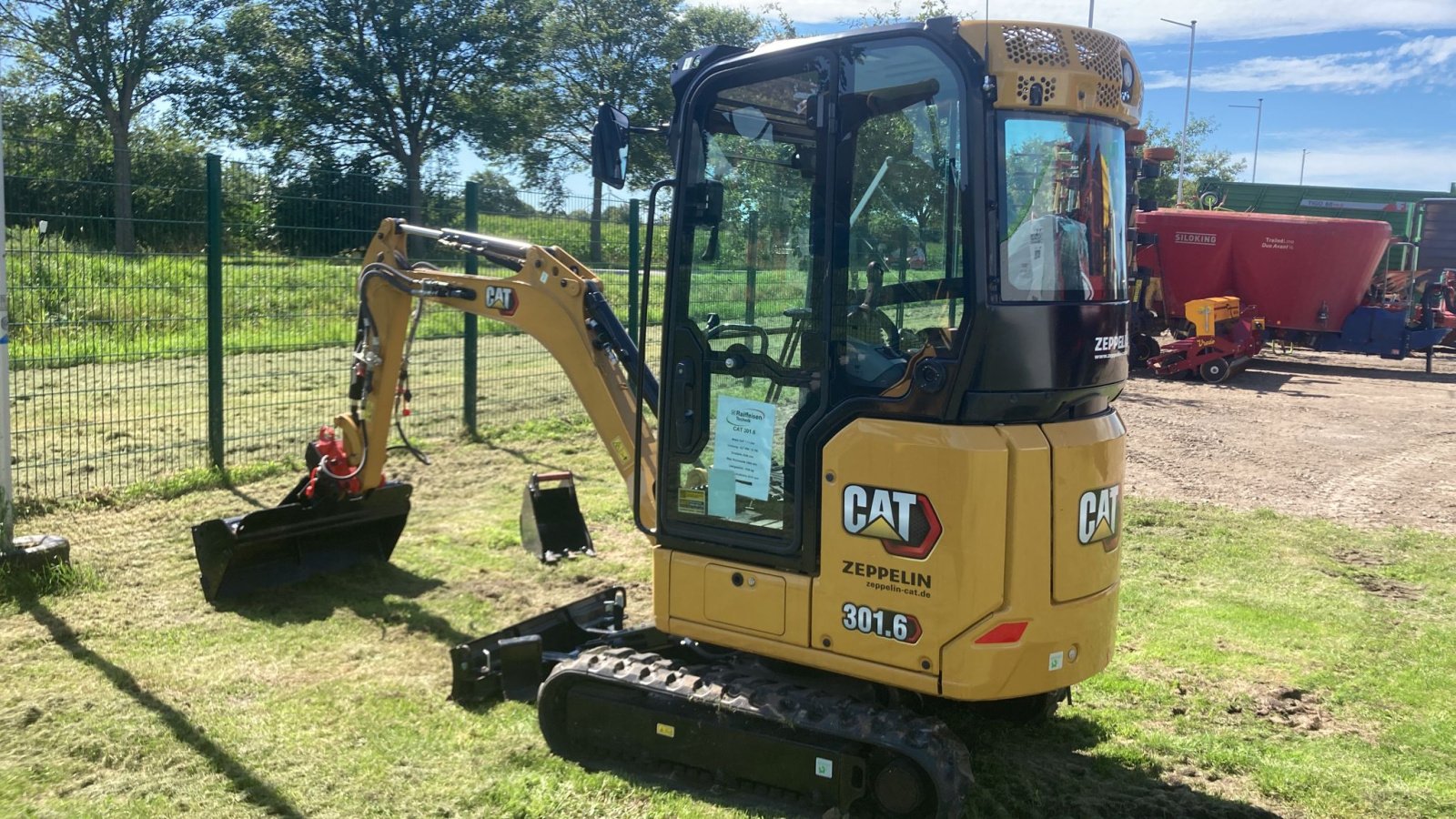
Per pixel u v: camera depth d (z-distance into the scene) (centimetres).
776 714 377
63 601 577
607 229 1202
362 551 659
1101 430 374
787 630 385
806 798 380
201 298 880
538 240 1130
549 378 1316
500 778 405
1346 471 986
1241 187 2938
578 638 519
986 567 346
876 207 363
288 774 403
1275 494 896
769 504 393
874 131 362
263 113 4675
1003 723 470
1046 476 351
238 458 895
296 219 927
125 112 4584
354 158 4856
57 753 415
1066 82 343
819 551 377
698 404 411
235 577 590
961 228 345
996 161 342
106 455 891
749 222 391
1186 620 602
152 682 481
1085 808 397
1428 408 1387
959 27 345
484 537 726
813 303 376
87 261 834
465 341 1038
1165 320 1802
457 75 4850
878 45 359
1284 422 1254
